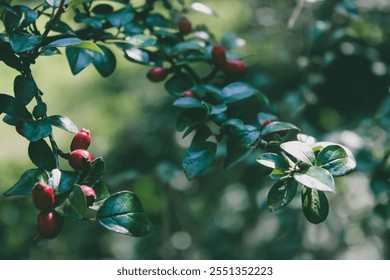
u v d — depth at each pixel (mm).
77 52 542
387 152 712
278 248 1172
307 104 841
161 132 1149
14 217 1199
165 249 1119
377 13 925
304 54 948
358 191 1027
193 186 1230
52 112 1597
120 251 1362
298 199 1010
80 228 1345
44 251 1266
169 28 626
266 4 1071
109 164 1169
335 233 1094
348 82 839
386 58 870
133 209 471
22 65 510
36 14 522
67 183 465
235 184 1183
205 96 562
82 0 504
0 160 1472
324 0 840
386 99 771
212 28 1254
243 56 605
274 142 513
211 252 1238
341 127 870
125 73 1420
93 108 1538
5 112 496
